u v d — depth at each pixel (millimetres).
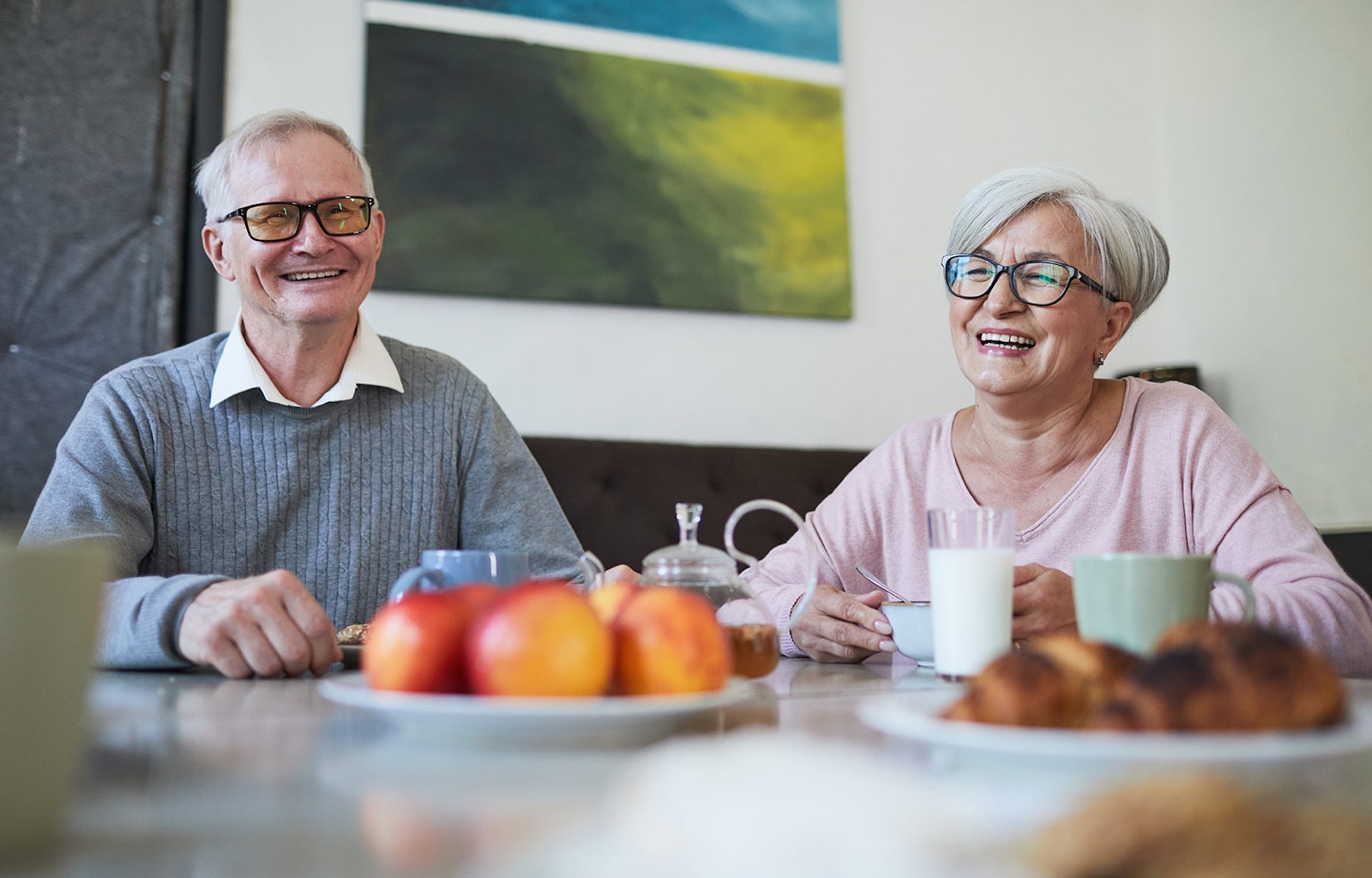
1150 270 1454
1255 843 274
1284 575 1139
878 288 2783
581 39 2568
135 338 2203
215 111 2291
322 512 1543
